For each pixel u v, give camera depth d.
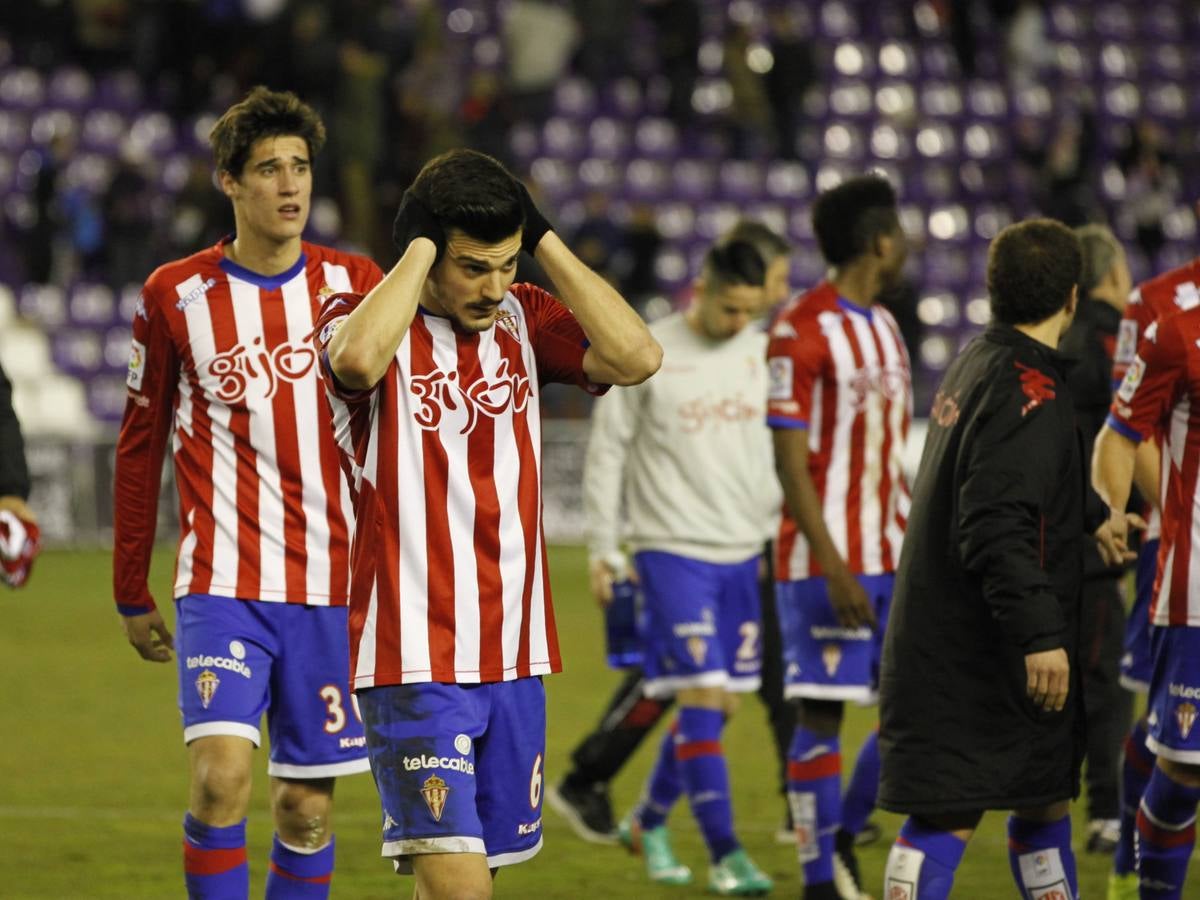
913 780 14.59
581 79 78.44
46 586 50.62
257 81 68.00
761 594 24.05
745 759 28.98
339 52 68.31
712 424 21.08
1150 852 16.42
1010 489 14.02
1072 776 14.62
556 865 21.78
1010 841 15.54
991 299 15.03
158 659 16.53
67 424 65.38
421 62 69.88
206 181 63.16
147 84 73.88
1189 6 87.25
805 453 19.06
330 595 15.88
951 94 81.62
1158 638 16.20
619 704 23.03
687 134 77.00
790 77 74.94
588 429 60.47
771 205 75.31
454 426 12.49
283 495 15.79
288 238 15.95
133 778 26.78
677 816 25.31
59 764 27.86
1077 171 74.50
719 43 82.06
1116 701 22.14
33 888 19.95
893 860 14.90
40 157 67.19
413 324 12.52
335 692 15.91
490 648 12.54
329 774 15.93
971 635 14.48
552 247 12.55
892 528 19.62
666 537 20.91
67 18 73.69
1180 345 15.79
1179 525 15.96
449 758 12.27
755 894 20.06
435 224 12.02
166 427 16.14
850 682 19.14
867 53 81.88
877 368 19.39
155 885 20.14
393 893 19.81
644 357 12.71
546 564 13.06
